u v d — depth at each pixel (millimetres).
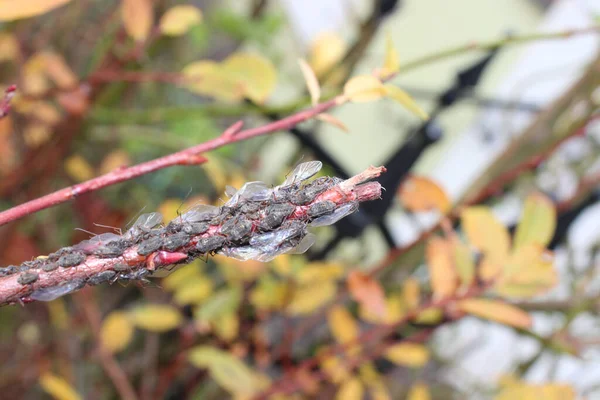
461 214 222
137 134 318
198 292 273
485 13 485
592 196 281
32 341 339
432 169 511
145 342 349
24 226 329
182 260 150
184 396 334
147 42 242
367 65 404
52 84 325
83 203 316
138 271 150
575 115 302
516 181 306
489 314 204
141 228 151
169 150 356
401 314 253
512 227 276
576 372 367
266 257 150
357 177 149
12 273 148
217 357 256
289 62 453
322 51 280
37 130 302
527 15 482
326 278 272
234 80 210
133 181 355
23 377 320
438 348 405
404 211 326
